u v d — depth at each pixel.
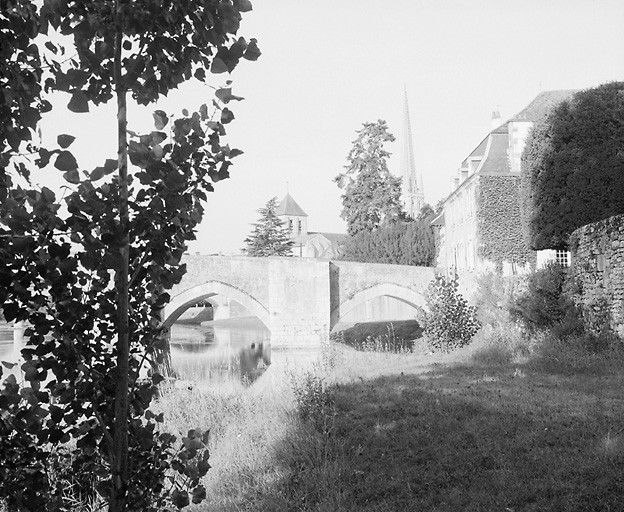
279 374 22.06
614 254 16.78
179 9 3.03
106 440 3.22
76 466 3.39
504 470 7.63
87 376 3.12
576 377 14.12
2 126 2.76
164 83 3.19
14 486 3.01
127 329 3.12
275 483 8.34
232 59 3.05
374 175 65.44
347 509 7.11
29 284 2.83
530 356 17.48
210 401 12.60
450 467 8.07
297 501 7.68
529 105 38.28
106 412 3.27
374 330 44.72
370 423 10.63
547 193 25.75
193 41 3.17
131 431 3.37
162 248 3.18
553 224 25.59
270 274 39.34
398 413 11.11
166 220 3.10
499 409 10.84
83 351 3.12
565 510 6.27
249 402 12.91
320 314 39.78
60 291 2.92
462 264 42.09
